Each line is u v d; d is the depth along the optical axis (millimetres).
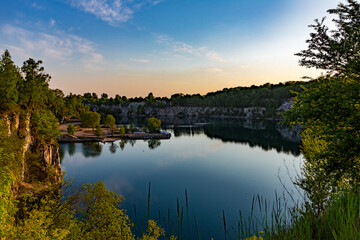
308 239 3691
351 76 10102
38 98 60844
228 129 166375
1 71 48281
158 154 86812
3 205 9609
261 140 116000
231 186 51562
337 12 10203
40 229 8938
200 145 106500
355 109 9727
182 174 61938
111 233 11680
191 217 33781
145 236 11383
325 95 10422
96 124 128000
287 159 74000
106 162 73562
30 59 61625
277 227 3920
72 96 181875
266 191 46375
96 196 12875
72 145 98812
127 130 138000
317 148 14328
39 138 46625
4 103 44281
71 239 11148
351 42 9742
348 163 9914
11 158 29344
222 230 28578
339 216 3980
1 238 8539
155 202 41656
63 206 11859
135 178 58156
